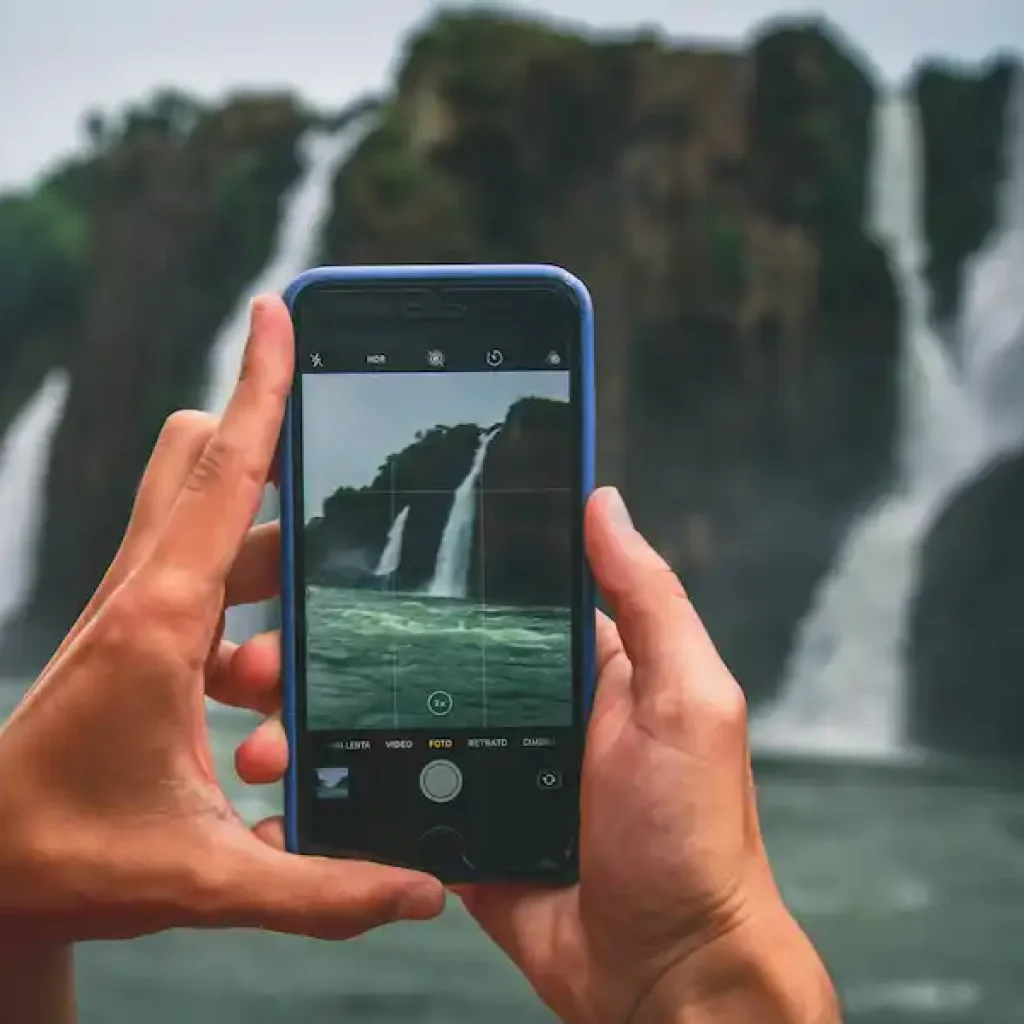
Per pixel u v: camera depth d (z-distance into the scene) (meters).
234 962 5.77
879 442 13.01
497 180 13.27
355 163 13.66
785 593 12.88
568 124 13.10
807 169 12.88
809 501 12.93
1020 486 12.66
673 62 12.98
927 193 13.38
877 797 9.66
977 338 13.20
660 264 12.78
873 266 13.01
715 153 12.84
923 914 6.47
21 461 15.52
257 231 14.70
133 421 15.03
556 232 13.12
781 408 12.85
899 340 13.05
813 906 6.62
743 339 12.76
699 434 12.87
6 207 16.38
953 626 12.62
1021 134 13.50
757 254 12.79
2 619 15.32
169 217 15.25
